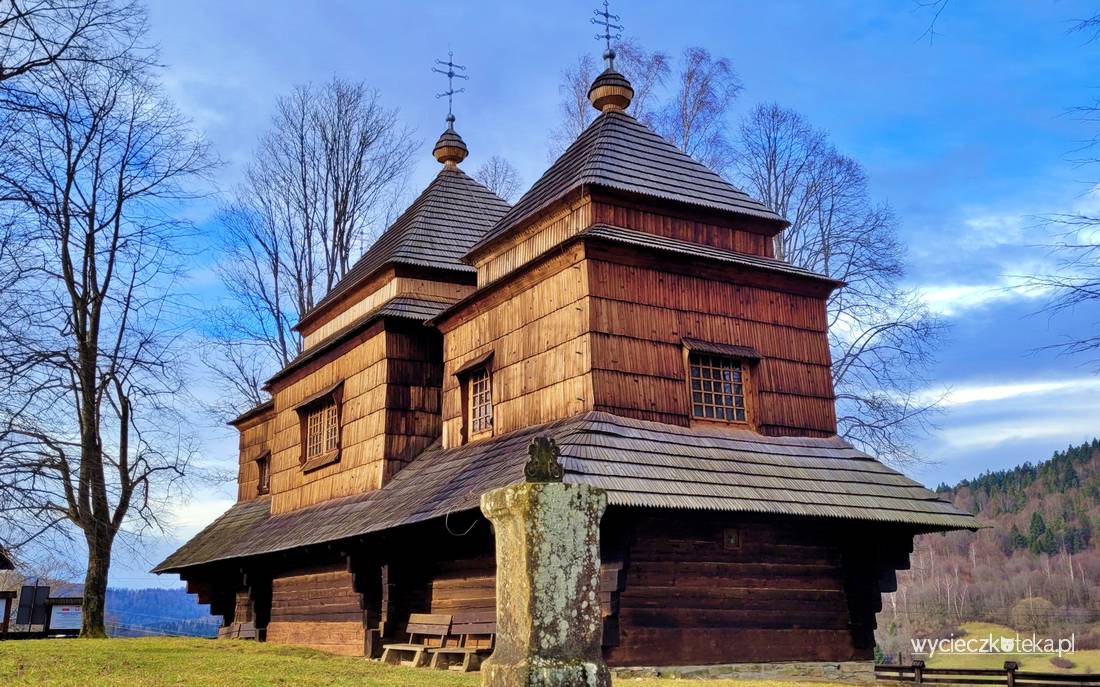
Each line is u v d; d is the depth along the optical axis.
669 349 15.92
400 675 12.08
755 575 14.98
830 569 15.76
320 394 22.27
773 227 18.48
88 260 23.42
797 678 14.82
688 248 16.80
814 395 17.16
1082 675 14.00
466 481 15.62
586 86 31.72
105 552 23.52
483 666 7.23
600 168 17.14
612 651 13.50
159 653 15.20
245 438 29.28
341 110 35.34
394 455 19.64
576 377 15.39
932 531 16.41
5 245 14.85
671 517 14.46
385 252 23.09
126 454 23.31
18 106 14.55
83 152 22.98
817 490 15.07
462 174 24.83
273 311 34.12
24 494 14.28
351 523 18.16
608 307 15.60
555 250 16.05
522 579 7.04
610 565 13.30
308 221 34.69
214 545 25.56
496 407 17.48
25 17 14.65
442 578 16.72
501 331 17.73
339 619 19.70
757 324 16.98
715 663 14.20
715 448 15.23
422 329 20.73
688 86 30.36
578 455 13.58
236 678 11.27
